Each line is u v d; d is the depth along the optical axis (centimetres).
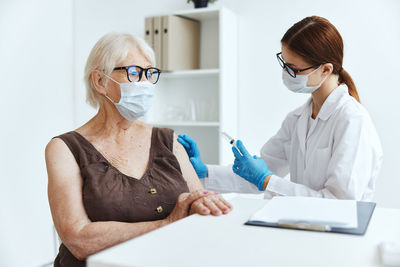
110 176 133
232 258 72
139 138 148
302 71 164
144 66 144
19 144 290
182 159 154
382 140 255
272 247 78
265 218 96
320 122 170
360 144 153
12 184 286
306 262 70
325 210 98
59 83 319
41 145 306
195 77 310
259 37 287
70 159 132
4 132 279
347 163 151
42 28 305
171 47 282
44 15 307
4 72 279
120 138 144
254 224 93
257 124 290
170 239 83
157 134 152
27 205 296
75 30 332
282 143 203
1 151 278
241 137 296
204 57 308
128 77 139
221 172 195
